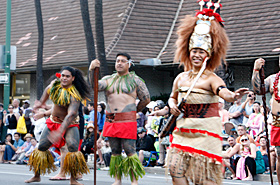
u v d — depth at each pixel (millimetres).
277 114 8016
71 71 9180
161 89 25875
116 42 25188
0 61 21438
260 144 13508
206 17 6480
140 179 12484
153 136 15797
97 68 8531
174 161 6176
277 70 21484
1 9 33969
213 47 6410
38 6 26250
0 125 20625
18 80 31469
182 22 6578
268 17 22719
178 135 6281
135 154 9219
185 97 6176
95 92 8469
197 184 6148
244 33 22750
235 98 5902
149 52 24812
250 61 21266
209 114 6176
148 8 26469
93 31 27422
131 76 9234
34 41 29922
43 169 9773
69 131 9414
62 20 29781
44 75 28750
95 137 8312
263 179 12969
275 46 21109
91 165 16750
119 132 9078
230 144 13734
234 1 24344
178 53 6645
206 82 6184
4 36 31891
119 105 9117
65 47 27578
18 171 13961
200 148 6098
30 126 20016
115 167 9281
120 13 26781
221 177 6160
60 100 9117
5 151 19453
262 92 7473
